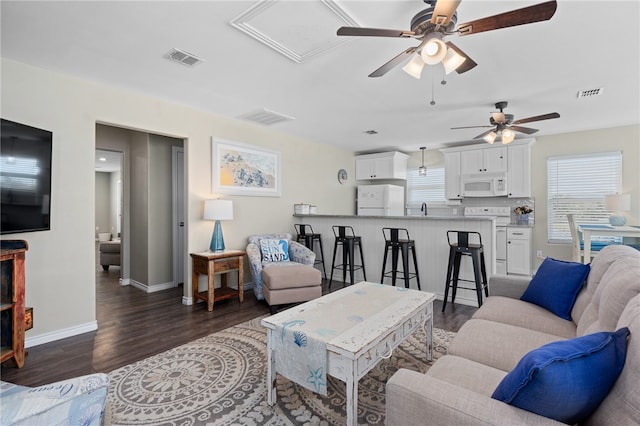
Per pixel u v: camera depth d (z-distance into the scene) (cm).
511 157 545
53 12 199
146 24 213
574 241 444
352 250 430
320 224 513
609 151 489
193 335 287
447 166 608
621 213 485
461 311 349
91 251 303
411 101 366
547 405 85
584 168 511
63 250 286
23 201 238
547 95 347
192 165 391
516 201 570
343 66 276
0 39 229
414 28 187
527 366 85
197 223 396
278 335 177
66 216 288
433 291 399
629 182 478
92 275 303
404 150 676
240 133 450
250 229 464
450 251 353
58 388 86
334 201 642
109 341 275
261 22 212
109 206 1059
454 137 549
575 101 366
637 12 201
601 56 260
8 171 226
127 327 308
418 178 684
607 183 494
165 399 191
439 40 181
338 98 356
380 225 445
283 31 222
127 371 224
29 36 226
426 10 186
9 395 81
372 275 454
